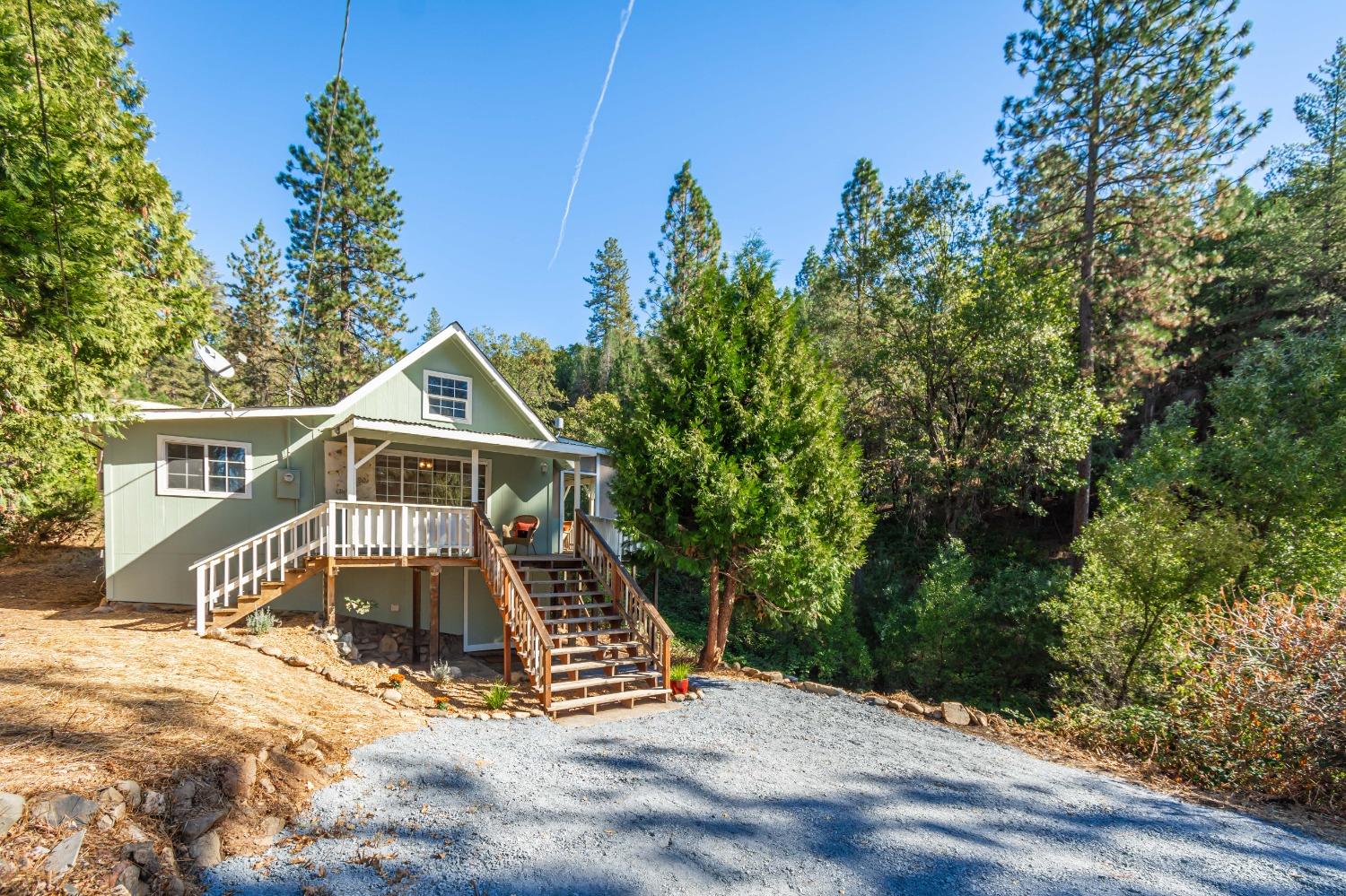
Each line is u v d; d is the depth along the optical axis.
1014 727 8.09
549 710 7.45
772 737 7.05
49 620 8.68
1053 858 4.47
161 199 12.16
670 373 10.64
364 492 11.38
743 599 11.86
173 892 3.18
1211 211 16.64
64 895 2.84
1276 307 18.92
